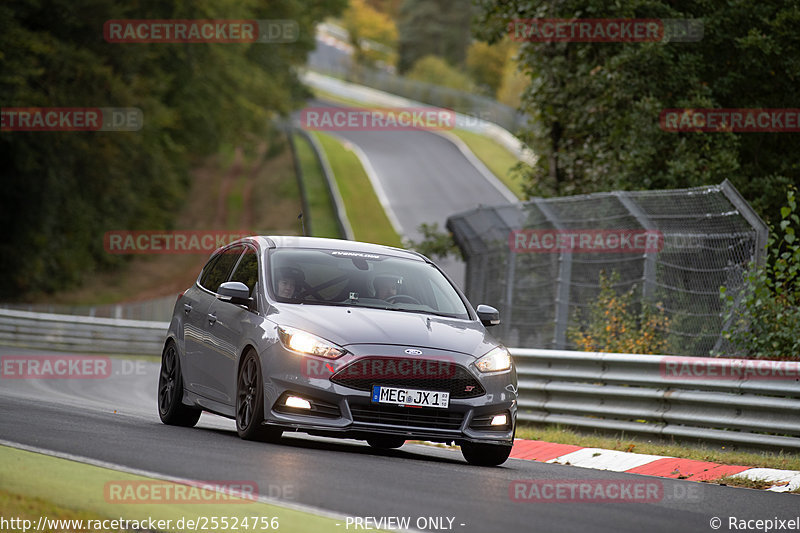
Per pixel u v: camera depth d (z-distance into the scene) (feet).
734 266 151.64
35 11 459.32
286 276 109.70
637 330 165.58
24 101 435.53
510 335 202.69
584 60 251.19
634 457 116.57
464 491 78.64
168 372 125.29
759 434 122.21
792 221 213.05
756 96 233.96
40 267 523.70
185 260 619.67
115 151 504.84
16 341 337.72
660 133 226.17
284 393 98.43
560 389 148.77
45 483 67.00
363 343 98.68
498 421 101.96
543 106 259.60
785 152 231.09
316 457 91.97
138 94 494.18
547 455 123.34
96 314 453.17
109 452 83.71
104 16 472.03
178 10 510.58
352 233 622.95
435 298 113.19
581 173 263.49
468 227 240.94
